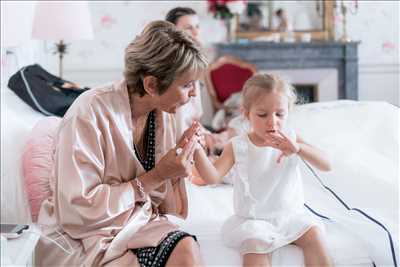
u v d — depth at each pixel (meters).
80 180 1.46
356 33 4.12
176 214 1.70
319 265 1.43
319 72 4.27
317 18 4.34
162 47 1.45
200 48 1.51
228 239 1.53
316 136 2.20
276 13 4.34
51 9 2.85
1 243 1.31
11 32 1.61
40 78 2.47
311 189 1.97
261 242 1.47
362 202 1.77
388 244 1.48
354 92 4.20
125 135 1.55
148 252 1.44
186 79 1.48
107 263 1.45
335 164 2.00
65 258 1.51
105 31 4.30
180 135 1.73
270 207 1.59
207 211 1.84
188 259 1.40
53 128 1.97
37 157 1.83
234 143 1.70
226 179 2.14
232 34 4.36
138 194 1.54
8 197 1.74
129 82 1.53
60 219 1.52
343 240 1.53
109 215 1.47
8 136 1.88
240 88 4.20
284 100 1.62
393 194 1.75
